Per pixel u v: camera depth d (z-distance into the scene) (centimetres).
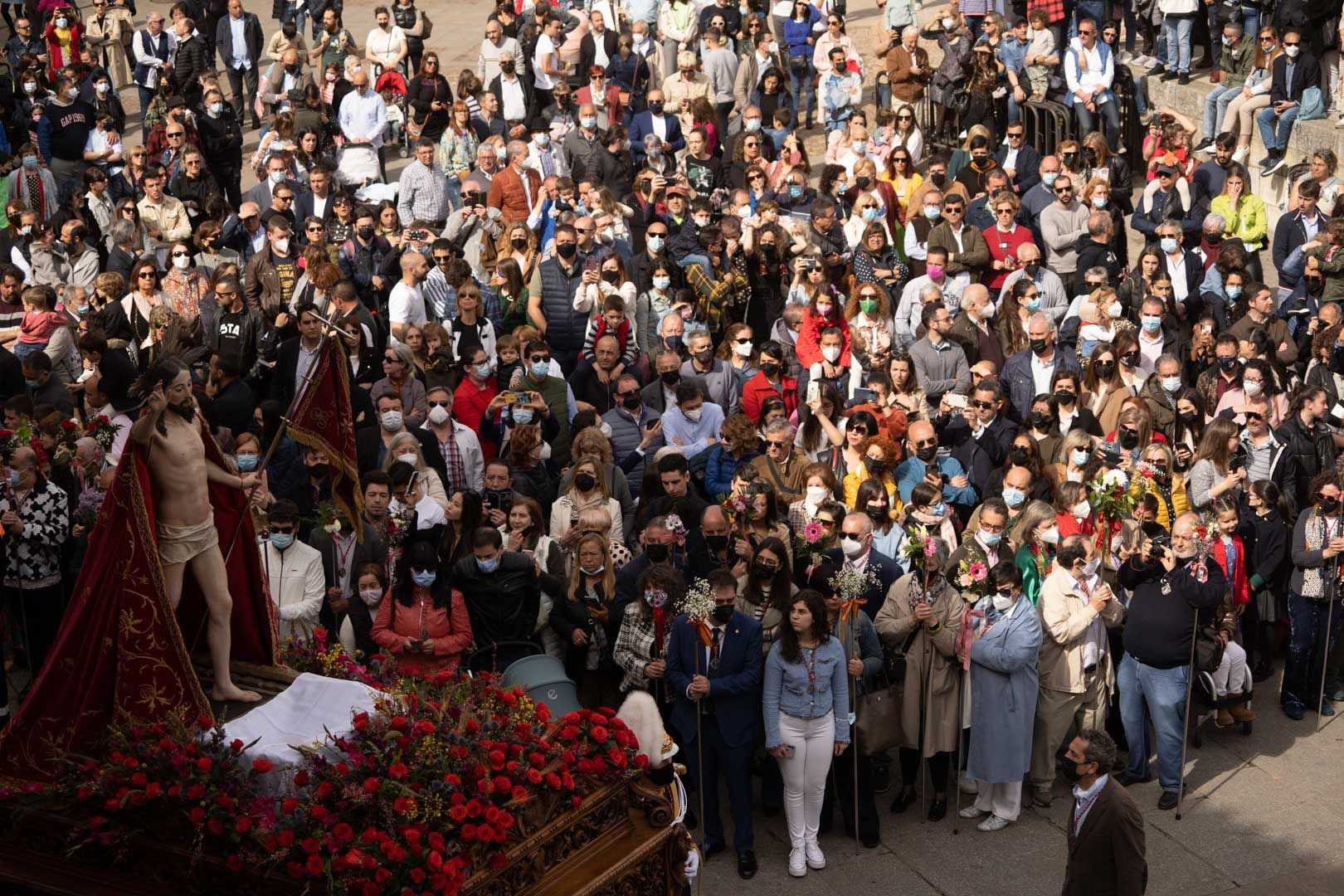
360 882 641
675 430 1400
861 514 1150
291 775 691
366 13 3183
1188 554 1141
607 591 1135
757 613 1112
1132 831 943
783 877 1087
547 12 2312
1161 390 1452
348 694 743
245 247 1811
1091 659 1155
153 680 709
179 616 763
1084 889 962
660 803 736
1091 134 1867
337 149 2219
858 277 1709
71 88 2062
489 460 1396
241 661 798
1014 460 1306
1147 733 1202
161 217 1845
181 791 669
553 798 692
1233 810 1166
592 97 2208
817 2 2491
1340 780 1200
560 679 998
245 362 1494
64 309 1609
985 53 2127
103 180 1914
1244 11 2166
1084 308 1579
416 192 1956
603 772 713
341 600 1154
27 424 1230
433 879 632
